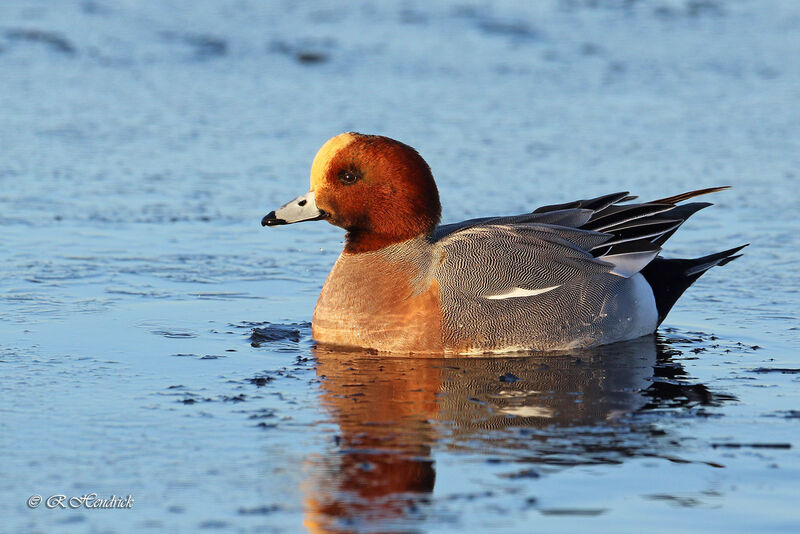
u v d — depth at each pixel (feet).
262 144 71.15
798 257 53.16
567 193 62.28
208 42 94.32
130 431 31.42
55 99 79.56
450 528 25.89
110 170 65.41
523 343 40.63
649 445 30.78
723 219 59.21
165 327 42.42
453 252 40.96
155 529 25.93
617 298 41.81
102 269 49.78
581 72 90.17
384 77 87.76
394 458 29.76
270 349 40.27
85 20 97.96
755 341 41.96
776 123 77.71
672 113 80.07
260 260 52.44
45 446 30.30
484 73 89.45
